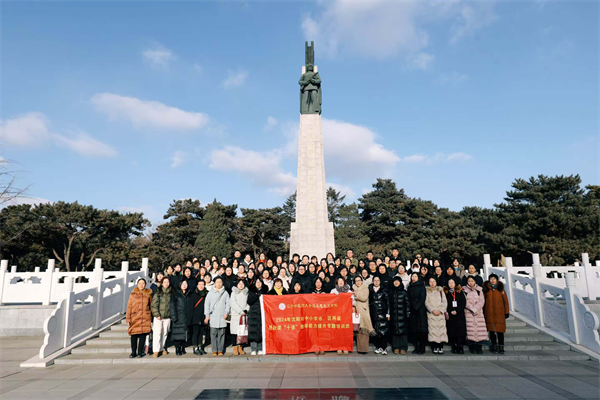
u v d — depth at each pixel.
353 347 10.95
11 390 7.68
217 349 10.16
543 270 14.41
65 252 42.34
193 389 7.50
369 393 7.03
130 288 15.00
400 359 9.66
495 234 38.88
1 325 14.16
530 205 36.47
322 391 7.18
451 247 42.84
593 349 9.97
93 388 7.75
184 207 47.75
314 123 23.06
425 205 52.50
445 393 7.01
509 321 12.88
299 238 21.59
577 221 34.47
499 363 9.30
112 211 44.53
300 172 22.47
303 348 9.91
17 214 38.84
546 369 8.71
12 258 39.47
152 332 10.67
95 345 11.31
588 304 13.06
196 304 10.33
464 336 9.85
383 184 56.16
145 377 8.50
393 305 10.01
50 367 9.57
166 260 44.25
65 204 42.69
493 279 10.55
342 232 45.78
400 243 48.66
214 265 13.27
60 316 10.77
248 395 7.03
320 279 10.56
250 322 9.94
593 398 6.75
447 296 10.23
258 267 12.21
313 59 24.09
